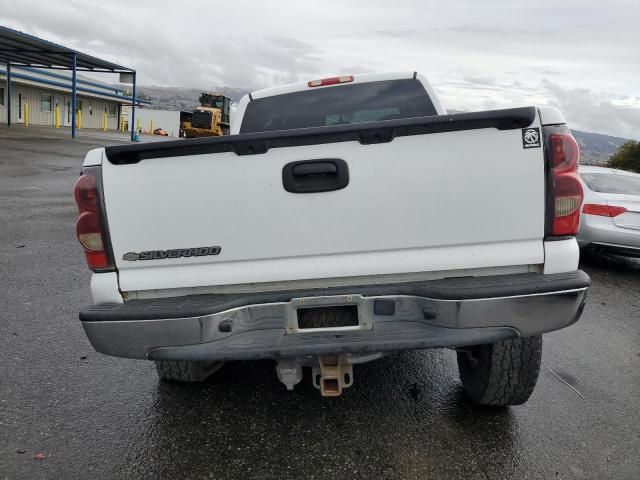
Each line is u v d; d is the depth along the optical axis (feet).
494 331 8.08
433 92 14.66
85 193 8.53
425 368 12.71
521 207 8.27
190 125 119.14
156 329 8.28
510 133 8.15
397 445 9.50
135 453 9.20
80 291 17.89
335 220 8.44
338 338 8.29
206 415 10.46
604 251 24.86
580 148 8.28
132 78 98.73
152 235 8.60
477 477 8.68
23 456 9.00
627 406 11.25
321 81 14.67
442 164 8.24
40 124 122.83
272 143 8.25
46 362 12.57
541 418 10.59
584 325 16.85
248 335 8.54
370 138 8.22
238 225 8.51
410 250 8.52
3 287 17.94
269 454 9.22
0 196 36.55
